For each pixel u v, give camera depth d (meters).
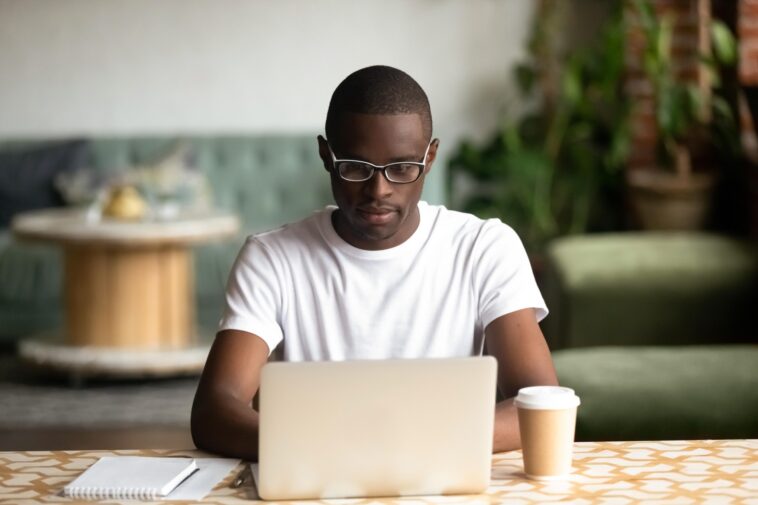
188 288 6.07
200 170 7.43
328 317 2.18
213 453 1.90
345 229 2.18
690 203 6.38
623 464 1.75
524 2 7.50
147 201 6.23
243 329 2.15
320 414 1.56
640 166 6.91
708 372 3.32
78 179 6.98
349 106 1.94
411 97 1.95
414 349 2.18
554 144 7.13
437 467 1.59
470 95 7.55
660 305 4.71
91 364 5.70
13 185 7.17
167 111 7.69
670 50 6.62
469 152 7.23
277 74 7.66
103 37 7.64
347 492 1.58
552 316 4.94
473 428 1.59
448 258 2.21
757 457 1.78
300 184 7.45
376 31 7.59
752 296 4.73
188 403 5.54
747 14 6.11
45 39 7.64
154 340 5.88
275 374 1.55
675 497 1.57
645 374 3.32
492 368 1.58
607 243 5.07
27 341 6.08
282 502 1.57
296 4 7.62
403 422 1.58
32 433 4.93
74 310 5.87
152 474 1.66
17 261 6.71
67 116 7.68
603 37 6.84
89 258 5.80
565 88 6.88
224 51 7.66
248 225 7.29
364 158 1.94
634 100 6.79
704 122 6.41
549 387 1.72
